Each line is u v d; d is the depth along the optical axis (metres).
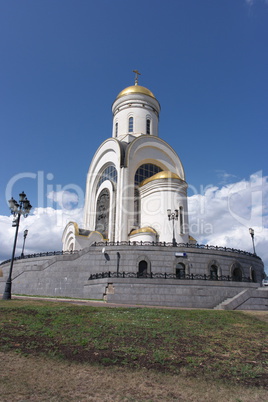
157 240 34.28
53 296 26.53
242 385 6.89
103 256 27.52
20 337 9.75
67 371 7.22
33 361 7.77
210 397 6.21
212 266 28.28
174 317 14.40
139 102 48.97
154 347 9.34
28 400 5.68
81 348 8.91
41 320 12.22
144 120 48.31
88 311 14.71
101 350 8.80
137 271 26.70
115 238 36.19
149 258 27.03
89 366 7.56
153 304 21.61
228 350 9.63
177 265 27.20
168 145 44.44
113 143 42.28
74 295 26.70
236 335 11.66
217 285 23.53
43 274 28.78
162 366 7.78
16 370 7.11
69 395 6.00
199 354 8.98
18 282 30.39
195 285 22.89
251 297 21.47
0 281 33.50
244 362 8.52
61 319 12.44
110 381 6.75
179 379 7.02
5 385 6.27
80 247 37.00
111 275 26.30
